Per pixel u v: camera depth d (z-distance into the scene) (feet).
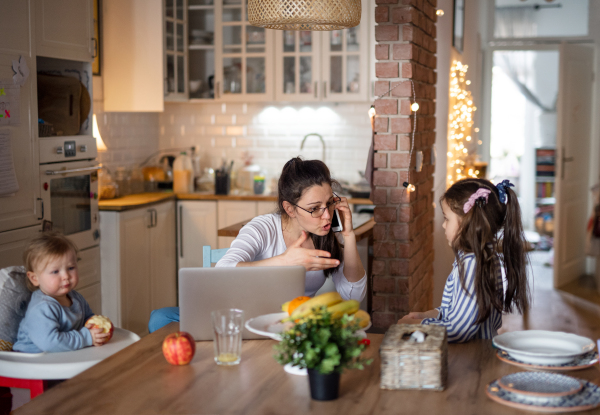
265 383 4.65
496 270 5.82
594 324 14.96
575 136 18.61
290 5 7.30
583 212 19.75
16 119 10.04
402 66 10.00
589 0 20.57
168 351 4.99
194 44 16.60
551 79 26.45
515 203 5.98
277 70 16.08
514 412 4.12
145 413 4.17
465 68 15.65
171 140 18.03
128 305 13.24
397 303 10.42
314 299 4.88
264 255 7.34
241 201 15.49
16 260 10.14
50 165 11.00
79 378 4.78
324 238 7.19
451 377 4.74
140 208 13.69
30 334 6.31
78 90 11.94
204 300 5.55
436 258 14.23
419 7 10.37
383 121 10.20
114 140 15.61
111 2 14.88
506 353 5.14
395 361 4.50
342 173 17.26
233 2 16.19
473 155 18.29
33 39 10.43
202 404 4.29
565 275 18.97
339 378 4.35
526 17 22.44
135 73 14.93
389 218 10.33
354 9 7.52
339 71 15.83
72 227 11.79
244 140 17.70
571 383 4.40
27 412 4.19
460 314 5.64
